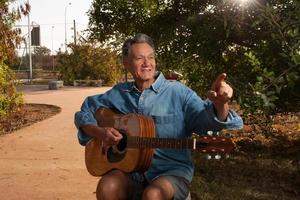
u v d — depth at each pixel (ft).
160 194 10.82
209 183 20.11
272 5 19.25
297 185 19.93
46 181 21.33
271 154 25.05
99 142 12.55
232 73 23.82
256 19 20.13
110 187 11.37
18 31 44.98
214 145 10.26
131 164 11.55
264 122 23.98
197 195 18.62
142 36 12.34
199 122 11.45
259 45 21.12
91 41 31.60
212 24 22.86
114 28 29.37
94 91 82.53
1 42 43.01
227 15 21.88
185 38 24.94
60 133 35.06
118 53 29.78
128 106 12.43
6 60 45.65
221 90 10.12
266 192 19.17
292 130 29.01
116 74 102.47
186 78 26.30
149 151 11.46
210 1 23.40
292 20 16.92
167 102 11.97
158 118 11.91
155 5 27.37
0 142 31.45
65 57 103.76
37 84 107.34
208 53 23.41
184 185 11.38
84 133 12.81
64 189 20.07
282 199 18.35
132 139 11.58
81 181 21.26
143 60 12.16
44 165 24.41
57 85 90.12
